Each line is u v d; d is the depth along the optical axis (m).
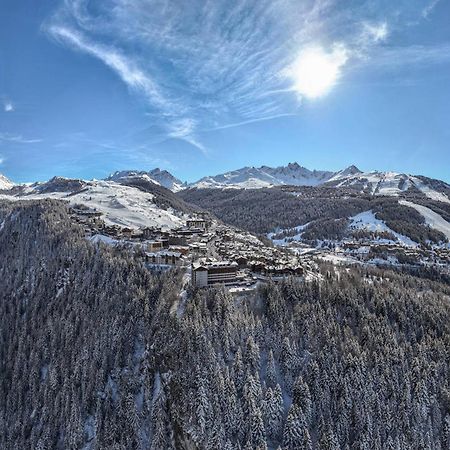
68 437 91.50
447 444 85.69
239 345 93.12
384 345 100.44
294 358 92.06
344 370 91.31
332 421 82.69
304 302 111.75
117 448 82.25
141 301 111.56
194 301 104.69
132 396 88.44
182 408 82.00
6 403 115.88
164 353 92.69
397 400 90.31
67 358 111.38
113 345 101.00
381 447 82.81
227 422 78.81
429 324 115.50
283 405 84.19
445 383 95.75
